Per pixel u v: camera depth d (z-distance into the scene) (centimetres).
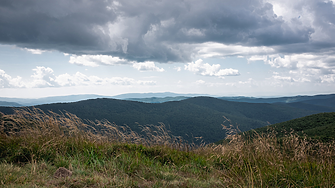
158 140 732
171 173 464
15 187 304
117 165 460
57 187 324
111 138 691
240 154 487
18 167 402
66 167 433
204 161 594
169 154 641
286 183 393
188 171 520
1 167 380
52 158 474
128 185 358
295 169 439
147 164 498
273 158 468
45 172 391
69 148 541
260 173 400
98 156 519
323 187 362
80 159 486
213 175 482
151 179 420
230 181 417
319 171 420
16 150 479
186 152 711
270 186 392
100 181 359
